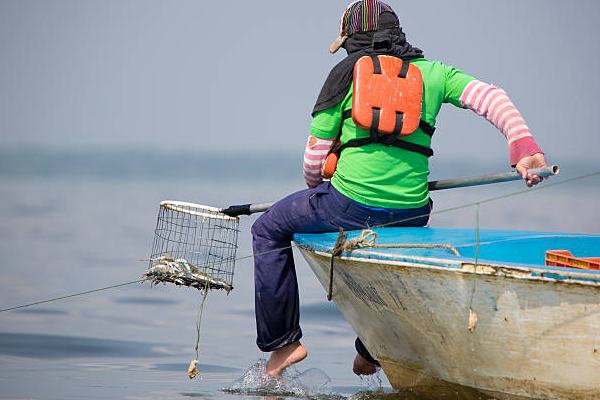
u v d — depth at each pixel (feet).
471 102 62.75
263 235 65.26
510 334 51.11
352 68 61.46
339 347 84.17
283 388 67.72
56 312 96.63
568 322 49.19
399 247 55.52
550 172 58.29
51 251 137.28
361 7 63.10
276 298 65.31
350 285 59.41
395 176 61.41
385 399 63.36
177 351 81.92
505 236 61.98
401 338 58.49
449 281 51.67
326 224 62.75
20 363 76.23
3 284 111.04
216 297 107.34
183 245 69.46
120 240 150.71
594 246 63.52
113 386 68.64
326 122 62.13
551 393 51.72
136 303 102.63
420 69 62.34
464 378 55.62
